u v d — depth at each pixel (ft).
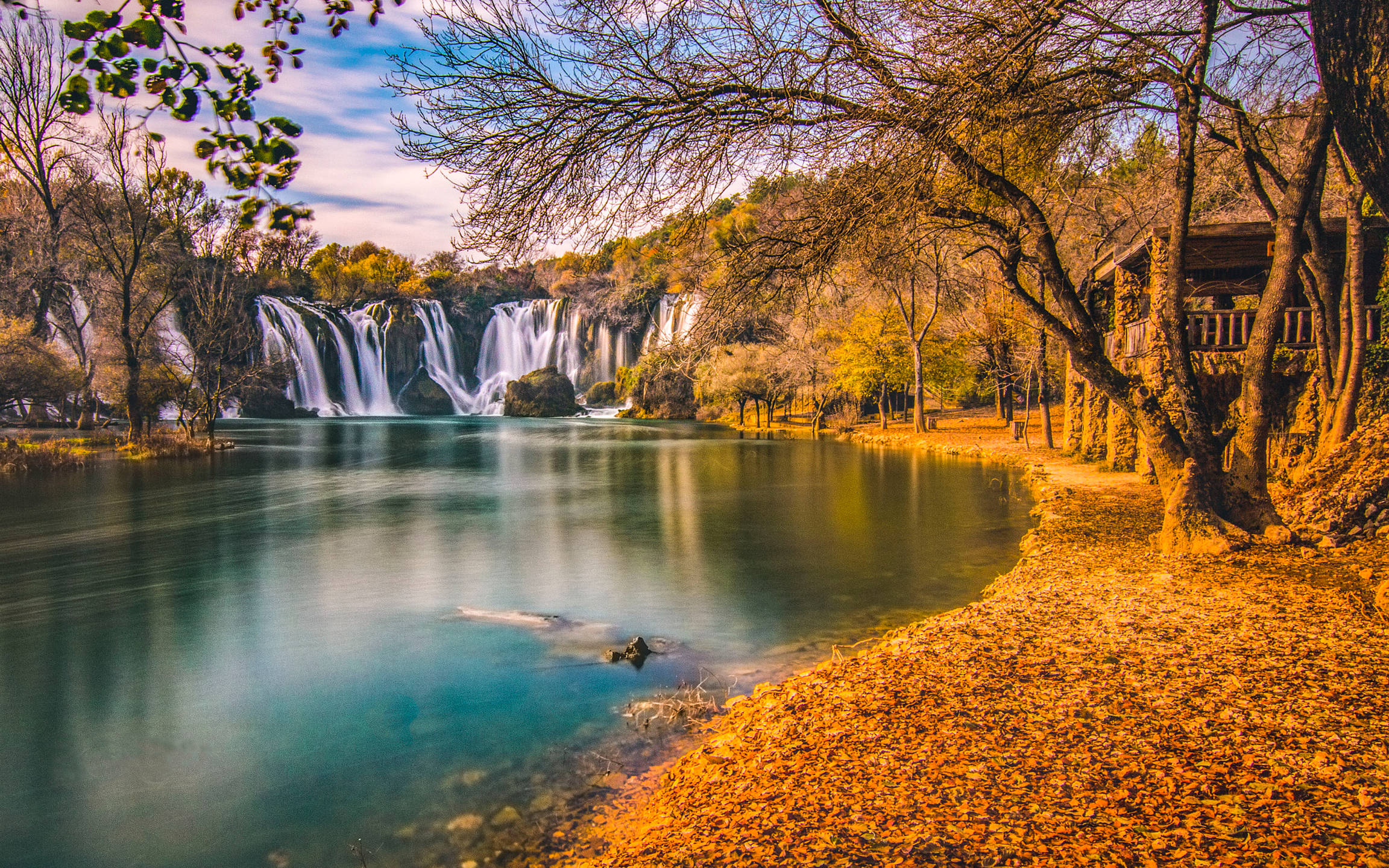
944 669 22.36
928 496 76.18
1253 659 21.24
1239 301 71.46
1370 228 49.65
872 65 27.09
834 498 77.25
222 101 12.47
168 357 167.84
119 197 142.72
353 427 235.81
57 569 49.88
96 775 22.20
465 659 31.27
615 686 27.32
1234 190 65.21
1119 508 53.26
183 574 48.19
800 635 32.71
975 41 27.22
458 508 76.02
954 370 154.92
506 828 17.95
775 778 16.43
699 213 30.40
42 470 108.37
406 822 18.76
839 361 166.30
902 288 142.61
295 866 17.33
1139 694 19.21
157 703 27.48
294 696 27.84
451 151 26.81
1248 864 11.50
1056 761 15.69
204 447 140.67
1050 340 105.09
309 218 13.24
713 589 41.60
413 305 342.23
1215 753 15.46
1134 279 72.02
